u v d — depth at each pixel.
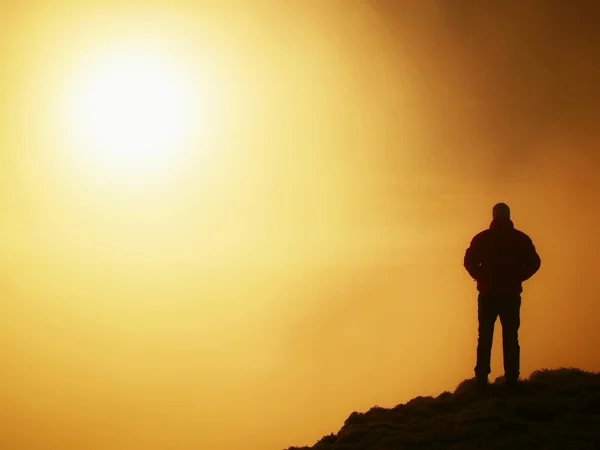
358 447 11.61
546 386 13.09
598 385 12.73
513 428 11.30
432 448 11.06
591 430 10.97
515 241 12.79
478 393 13.03
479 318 13.11
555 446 10.45
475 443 10.98
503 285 12.78
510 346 12.80
